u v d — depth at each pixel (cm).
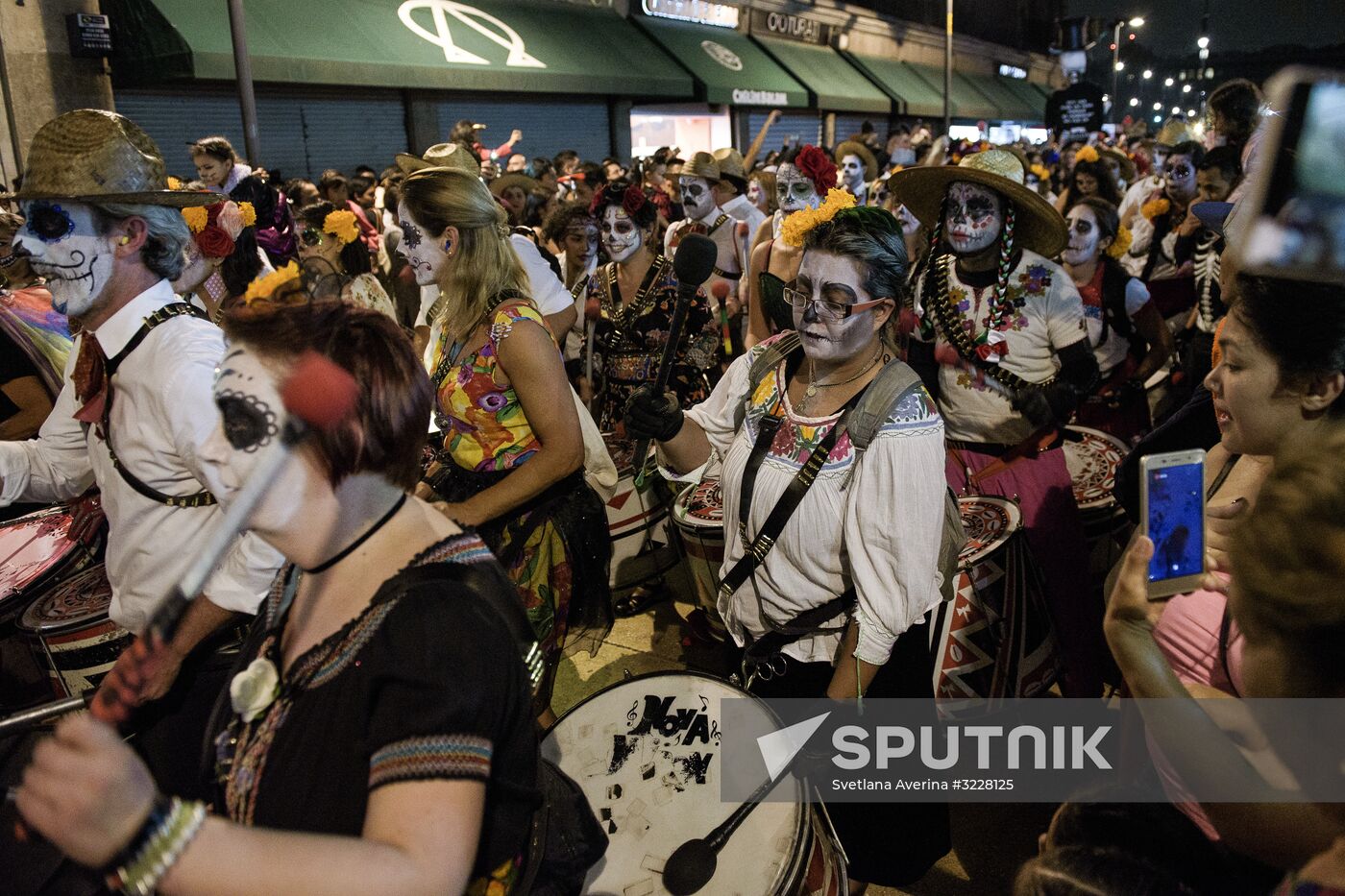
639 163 1224
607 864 174
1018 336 325
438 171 249
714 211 590
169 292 211
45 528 325
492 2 1573
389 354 117
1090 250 425
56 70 1038
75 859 91
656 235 452
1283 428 149
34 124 1022
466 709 107
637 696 203
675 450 229
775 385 226
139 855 90
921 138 1695
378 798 104
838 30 2639
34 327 343
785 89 2128
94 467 220
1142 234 648
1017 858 277
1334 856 111
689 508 338
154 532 210
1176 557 141
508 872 128
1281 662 110
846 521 207
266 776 116
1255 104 538
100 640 261
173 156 1185
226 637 212
